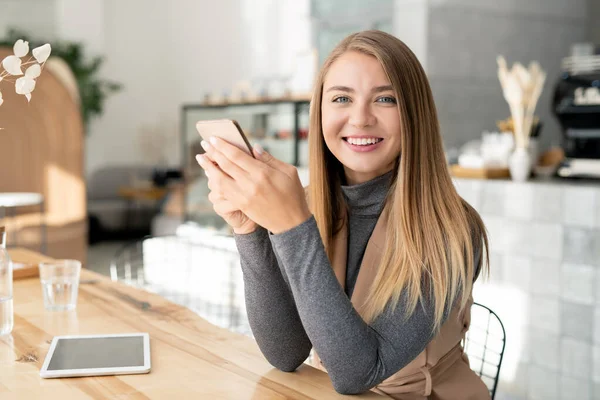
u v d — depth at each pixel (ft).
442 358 4.33
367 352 3.41
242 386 3.59
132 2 29.84
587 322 9.22
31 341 4.34
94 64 28.02
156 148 30.66
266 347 3.84
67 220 15.28
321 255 3.36
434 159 3.96
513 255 10.12
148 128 30.50
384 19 19.75
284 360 3.83
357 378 3.42
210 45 28.99
